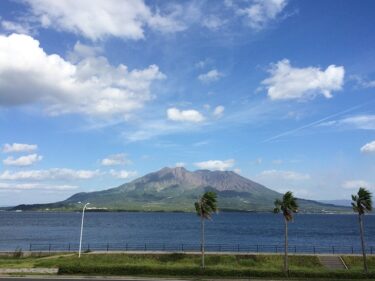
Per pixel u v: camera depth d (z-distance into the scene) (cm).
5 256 8406
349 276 6500
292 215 7300
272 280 6144
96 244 14300
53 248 12788
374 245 15000
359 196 7162
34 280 5597
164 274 6425
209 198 7525
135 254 8012
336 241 16950
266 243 15362
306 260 7881
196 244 14275
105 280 5803
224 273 6419
